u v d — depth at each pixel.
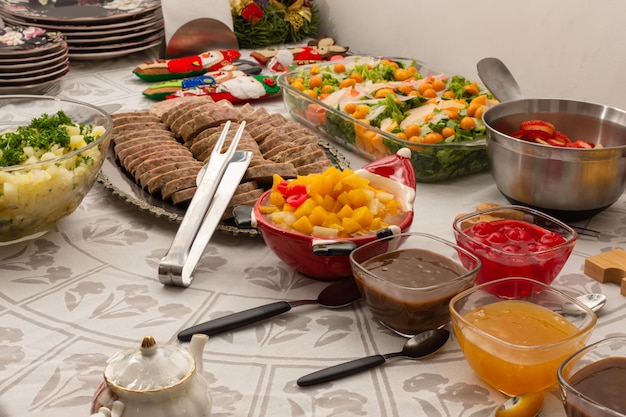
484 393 0.91
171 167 1.40
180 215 1.31
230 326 1.02
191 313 1.08
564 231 1.10
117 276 1.18
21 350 0.99
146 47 2.27
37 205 1.19
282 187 1.17
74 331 1.04
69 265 1.22
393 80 1.85
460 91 1.70
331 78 1.86
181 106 1.65
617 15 1.55
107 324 1.05
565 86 1.72
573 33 1.66
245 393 0.90
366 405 0.88
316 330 1.04
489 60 1.56
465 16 1.95
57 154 1.28
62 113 1.37
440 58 2.09
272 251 1.18
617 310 1.08
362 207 1.11
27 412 0.87
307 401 0.89
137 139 1.54
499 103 1.48
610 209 1.40
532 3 1.74
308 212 1.11
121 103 1.95
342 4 2.46
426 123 1.54
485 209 1.23
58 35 2.07
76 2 2.26
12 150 1.24
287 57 2.19
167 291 1.14
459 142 1.46
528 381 0.86
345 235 1.09
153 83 2.12
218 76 2.01
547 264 1.05
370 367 0.95
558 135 1.37
